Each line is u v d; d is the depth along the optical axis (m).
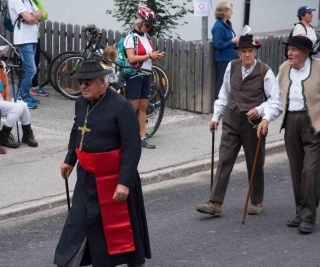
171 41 16.05
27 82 15.46
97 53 15.62
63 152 12.73
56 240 9.22
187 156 12.77
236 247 8.91
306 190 9.27
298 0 26.94
